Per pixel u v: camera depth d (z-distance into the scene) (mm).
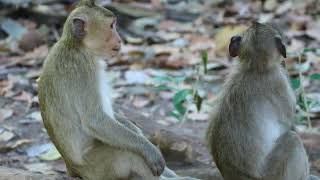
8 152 13656
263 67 10930
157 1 23328
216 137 10945
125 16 21812
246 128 10758
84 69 10398
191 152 12883
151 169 10391
